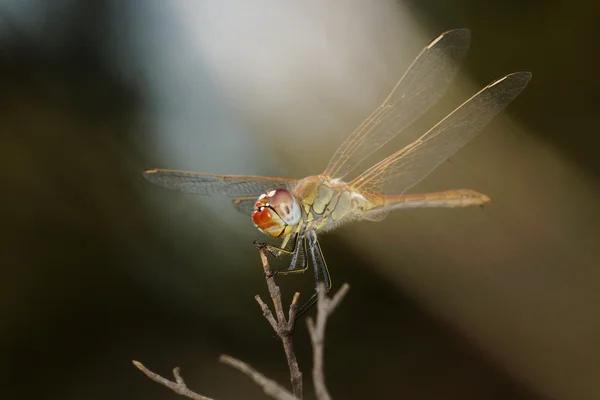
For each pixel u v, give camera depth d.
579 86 0.40
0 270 0.41
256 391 0.40
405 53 0.41
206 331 0.41
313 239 0.37
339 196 0.37
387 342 0.41
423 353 0.41
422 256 0.40
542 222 0.40
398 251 0.41
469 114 0.37
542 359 0.40
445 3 0.41
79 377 0.40
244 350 0.41
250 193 0.37
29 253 0.41
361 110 0.41
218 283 0.41
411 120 0.37
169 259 0.41
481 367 0.40
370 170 0.37
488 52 0.41
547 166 0.40
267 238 0.41
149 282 0.41
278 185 0.37
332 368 0.41
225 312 0.41
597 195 0.39
